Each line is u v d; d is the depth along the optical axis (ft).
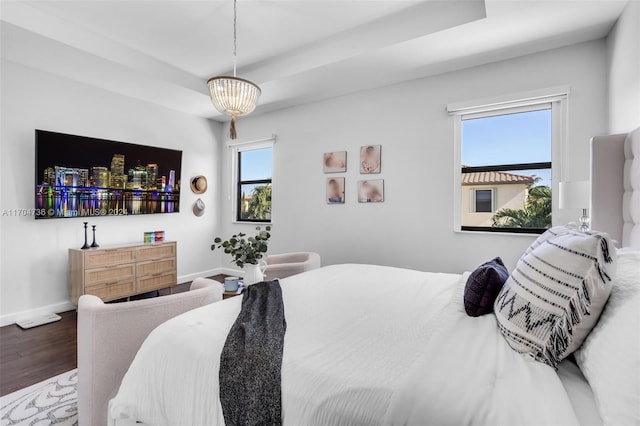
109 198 11.72
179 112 14.49
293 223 13.94
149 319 5.00
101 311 4.59
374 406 2.57
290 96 12.50
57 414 5.49
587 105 8.24
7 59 9.42
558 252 3.14
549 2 6.61
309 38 9.31
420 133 10.74
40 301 10.25
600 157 6.36
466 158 10.22
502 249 9.48
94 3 7.57
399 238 11.25
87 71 10.16
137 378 3.83
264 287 5.76
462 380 2.64
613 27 7.47
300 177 13.67
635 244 5.50
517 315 3.27
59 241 10.67
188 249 14.99
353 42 9.02
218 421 3.14
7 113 9.52
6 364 7.20
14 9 7.45
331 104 12.66
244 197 16.14
